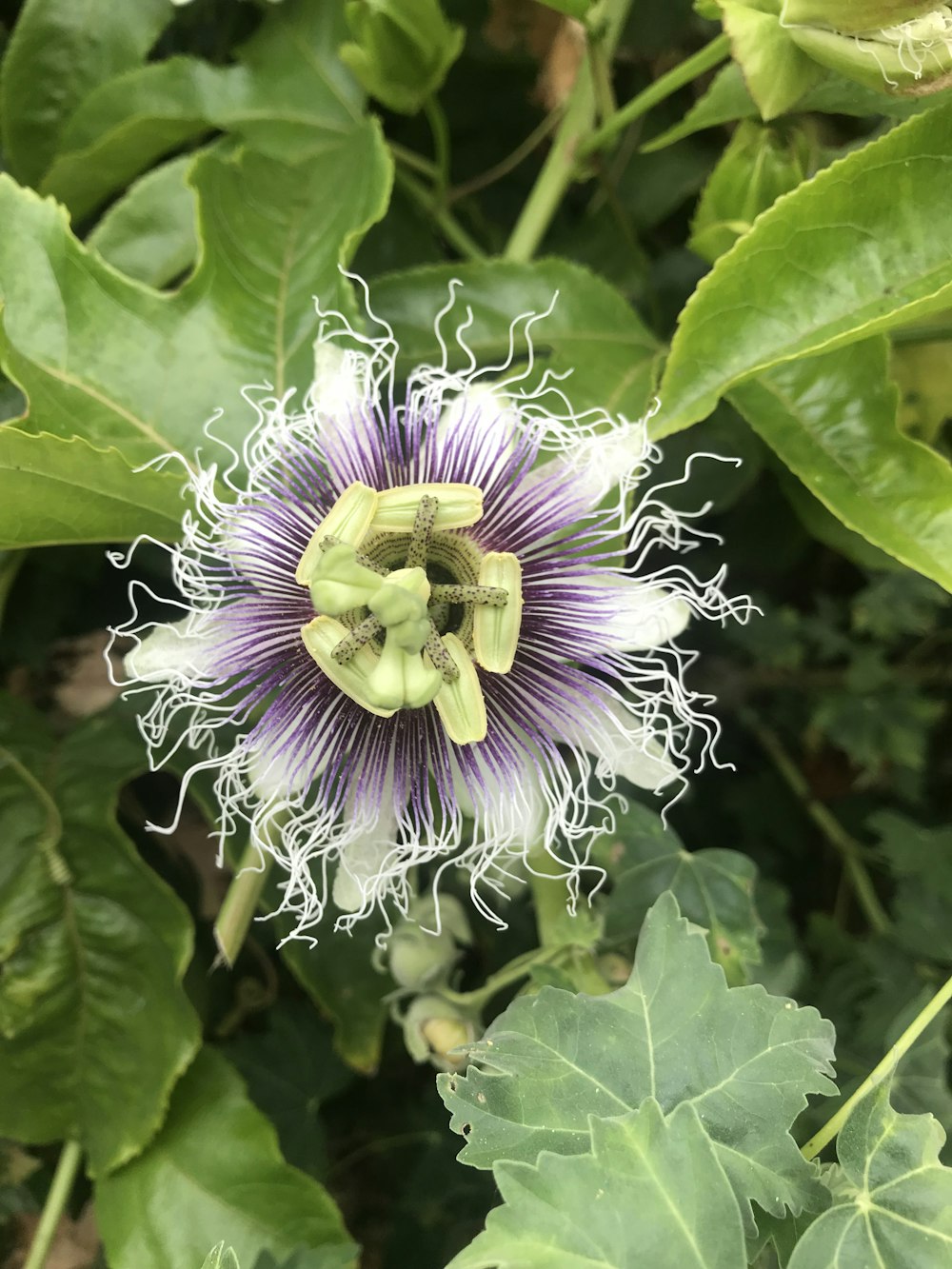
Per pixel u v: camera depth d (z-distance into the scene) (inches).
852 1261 5.0
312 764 6.1
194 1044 7.3
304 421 6.2
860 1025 7.7
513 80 9.0
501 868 6.3
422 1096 9.1
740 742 9.4
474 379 7.3
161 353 6.8
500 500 6.4
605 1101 5.3
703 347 6.3
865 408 6.6
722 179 6.9
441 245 8.9
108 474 5.9
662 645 7.3
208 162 7.0
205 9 8.2
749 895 6.9
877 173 6.1
